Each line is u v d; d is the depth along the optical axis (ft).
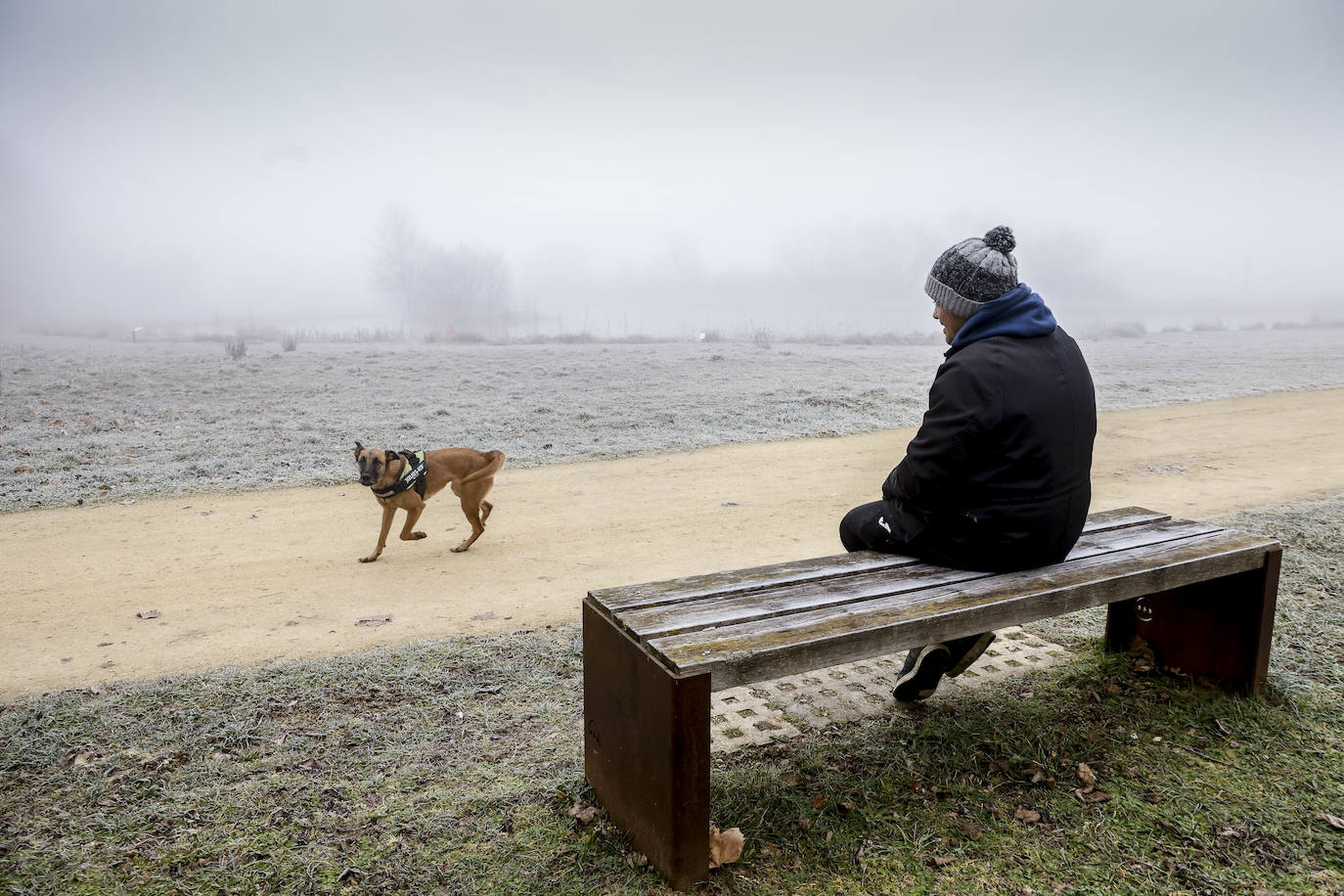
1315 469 31.63
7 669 13.69
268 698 11.76
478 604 17.20
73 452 35.14
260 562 20.53
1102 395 58.29
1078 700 11.09
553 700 11.68
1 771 9.65
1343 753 9.53
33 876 7.55
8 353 96.63
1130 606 12.30
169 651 14.47
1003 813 8.53
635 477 31.94
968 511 9.14
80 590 18.29
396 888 7.40
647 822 7.59
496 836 8.20
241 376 67.10
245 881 7.50
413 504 20.24
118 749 10.20
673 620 7.91
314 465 33.65
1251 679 10.74
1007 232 9.20
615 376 70.90
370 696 11.87
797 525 24.23
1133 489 28.04
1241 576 10.68
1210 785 8.93
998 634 13.75
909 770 9.36
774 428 43.83
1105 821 8.32
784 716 10.79
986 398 8.60
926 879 7.48
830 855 7.84
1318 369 79.92
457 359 88.63
